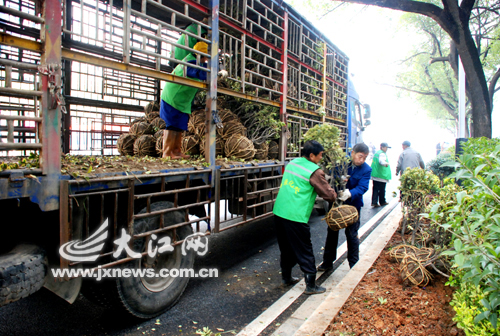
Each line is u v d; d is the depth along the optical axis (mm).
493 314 1695
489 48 14477
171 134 4441
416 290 2936
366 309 2639
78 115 5555
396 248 3666
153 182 2986
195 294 3629
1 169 2271
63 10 2439
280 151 5504
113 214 2879
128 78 6113
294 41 5965
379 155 8555
